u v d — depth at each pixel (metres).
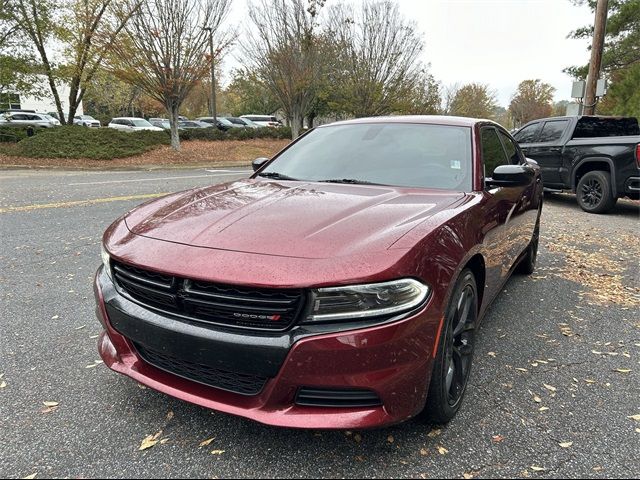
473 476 2.06
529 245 4.71
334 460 2.14
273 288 1.87
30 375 2.83
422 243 2.09
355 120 3.91
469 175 3.04
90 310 3.80
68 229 6.52
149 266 2.10
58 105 20.70
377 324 1.89
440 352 2.15
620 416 2.52
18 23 17.75
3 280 4.47
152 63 17.41
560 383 2.85
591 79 12.05
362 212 2.41
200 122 35.16
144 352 2.34
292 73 21.69
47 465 2.09
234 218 2.37
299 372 1.89
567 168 9.14
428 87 28.61
